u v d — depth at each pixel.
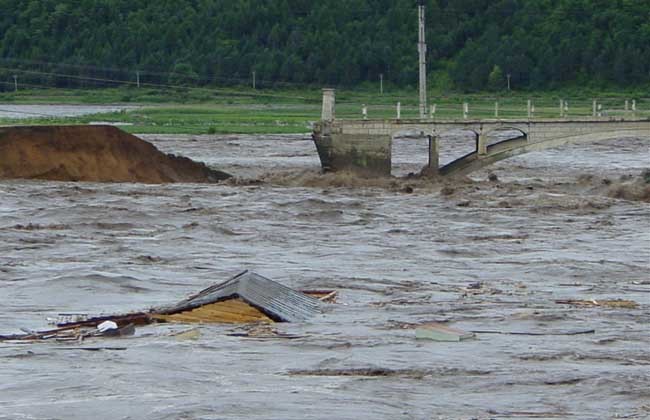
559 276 111.69
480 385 69.19
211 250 124.44
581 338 82.38
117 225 142.25
